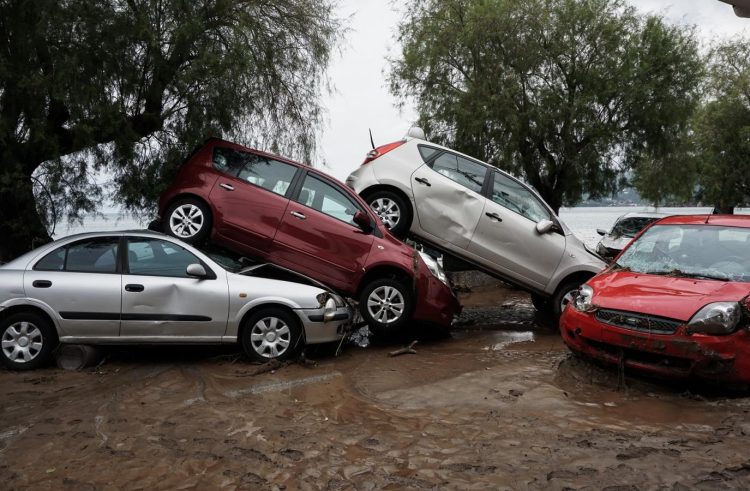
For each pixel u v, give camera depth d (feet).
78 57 28.71
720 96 78.38
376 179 27.14
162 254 21.84
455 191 27.45
